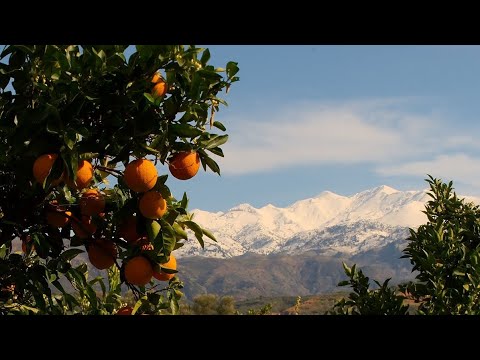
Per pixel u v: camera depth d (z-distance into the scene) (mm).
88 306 4047
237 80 3264
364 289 4070
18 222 3322
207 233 3533
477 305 3916
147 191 3281
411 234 4668
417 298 4207
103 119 3113
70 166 2979
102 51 2973
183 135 3150
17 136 2959
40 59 3072
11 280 3471
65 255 3562
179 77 3143
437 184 5266
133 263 3365
